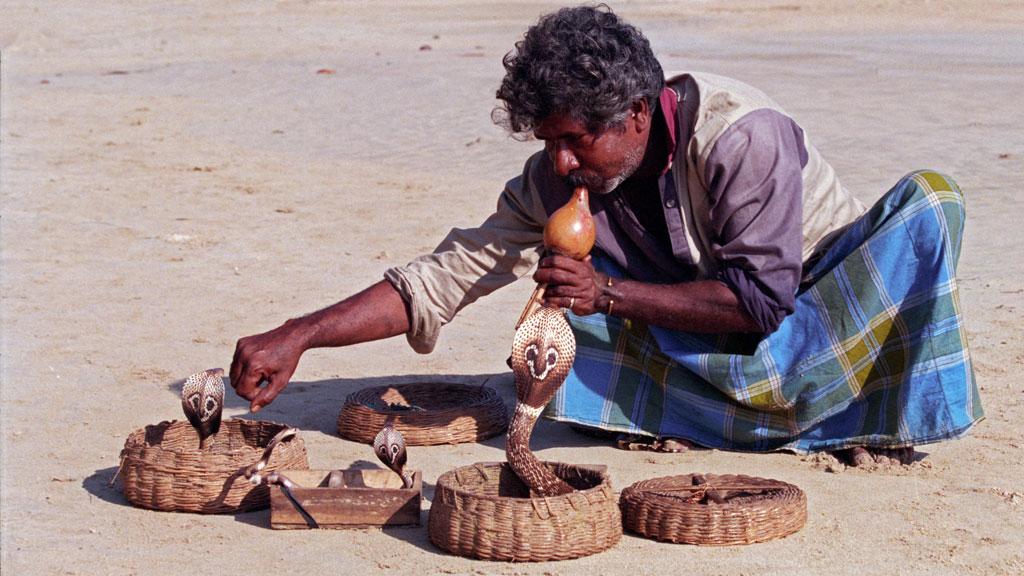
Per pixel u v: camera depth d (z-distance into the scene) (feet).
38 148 48.98
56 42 97.45
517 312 25.46
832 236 17.19
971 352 21.66
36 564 13.15
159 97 65.10
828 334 16.78
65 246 31.40
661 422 17.56
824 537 14.05
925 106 50.96
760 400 16.89
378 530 14.26
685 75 16.03
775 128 15.69
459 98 58.90
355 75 70.18
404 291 16.48
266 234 32.81
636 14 107.55
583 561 13.35
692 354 17.04
